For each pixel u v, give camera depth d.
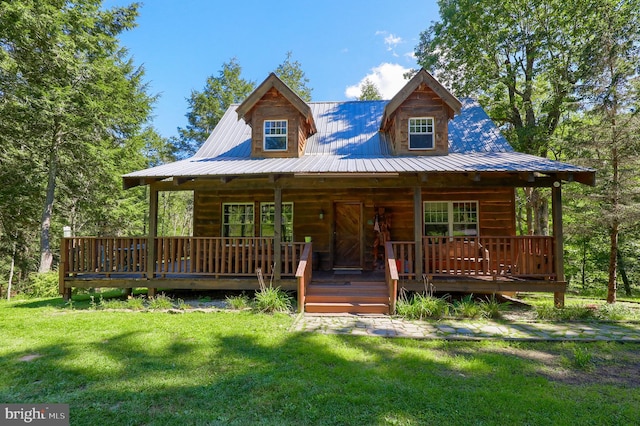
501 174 8.00
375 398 3.56
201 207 11.55
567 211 12.41
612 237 10.83
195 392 3.71
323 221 11.11
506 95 16.41
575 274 19.77
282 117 10.53
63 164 16.09
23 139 15.00
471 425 3.09
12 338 5.52
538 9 14.52
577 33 13.80
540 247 7.91
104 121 16.16
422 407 3.40
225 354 4.83
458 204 10.73
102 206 18.39
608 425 3.12
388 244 8.16
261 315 6.99
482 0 14.77
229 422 3.14
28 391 3.76
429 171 7.61
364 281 8.73
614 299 10.63
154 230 8.61
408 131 10.30
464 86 16.22
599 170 10.70
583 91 11.23
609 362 4.65
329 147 11.24
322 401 3.50
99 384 3.91
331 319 6.83
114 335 5.66
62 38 13.52
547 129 14.21
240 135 12.30
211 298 9.00
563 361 4.64
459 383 3.94
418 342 5.38
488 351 5.04
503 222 10.43
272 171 7.93
